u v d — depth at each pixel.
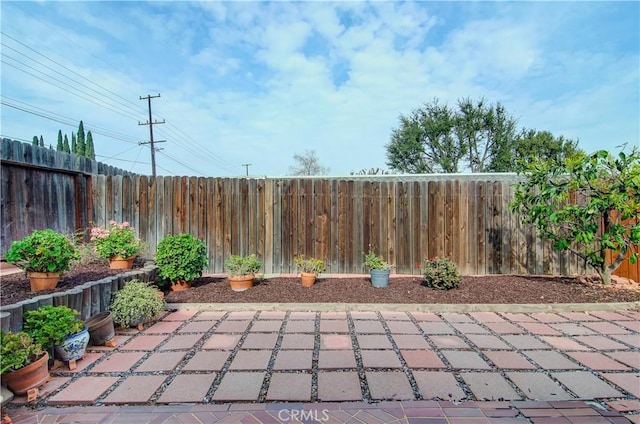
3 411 2.22
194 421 2.13
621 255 5.12
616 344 3.34
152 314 3.87
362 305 4.43
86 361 2.96
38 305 2.97
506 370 2.80
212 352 3.15
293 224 6.41
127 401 2.35
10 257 3.47
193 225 6.38
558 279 5.80
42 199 5.62
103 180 6.44
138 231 6.36
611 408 2.27
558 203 5.73
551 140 19.92
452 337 3.52
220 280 5.81
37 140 16.69
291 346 3.29
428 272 5.20
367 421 2.13
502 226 6.30
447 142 21.23
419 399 2.37
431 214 6.33
